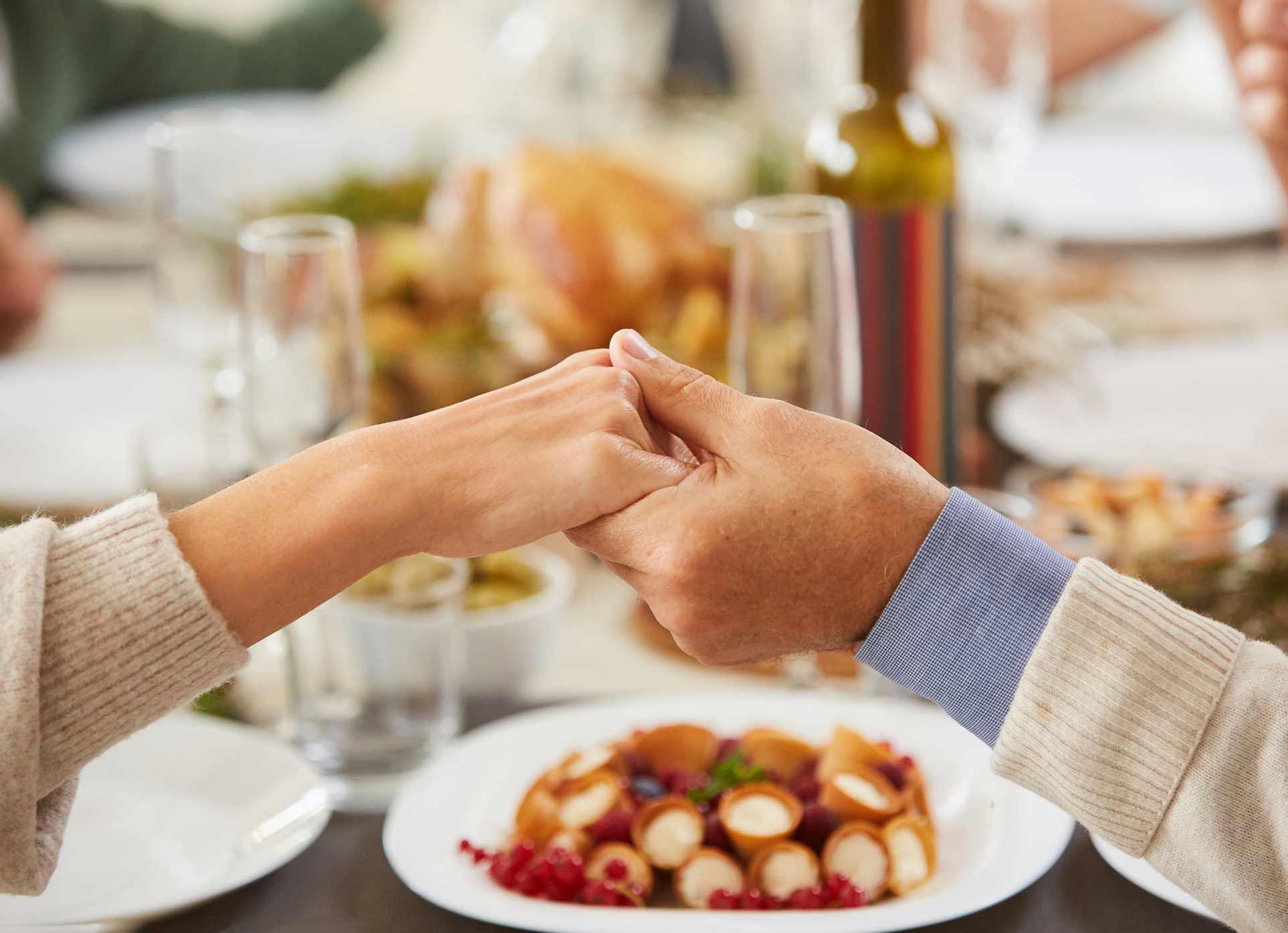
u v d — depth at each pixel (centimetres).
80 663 112
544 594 148
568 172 179
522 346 170
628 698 139
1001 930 121
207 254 174
